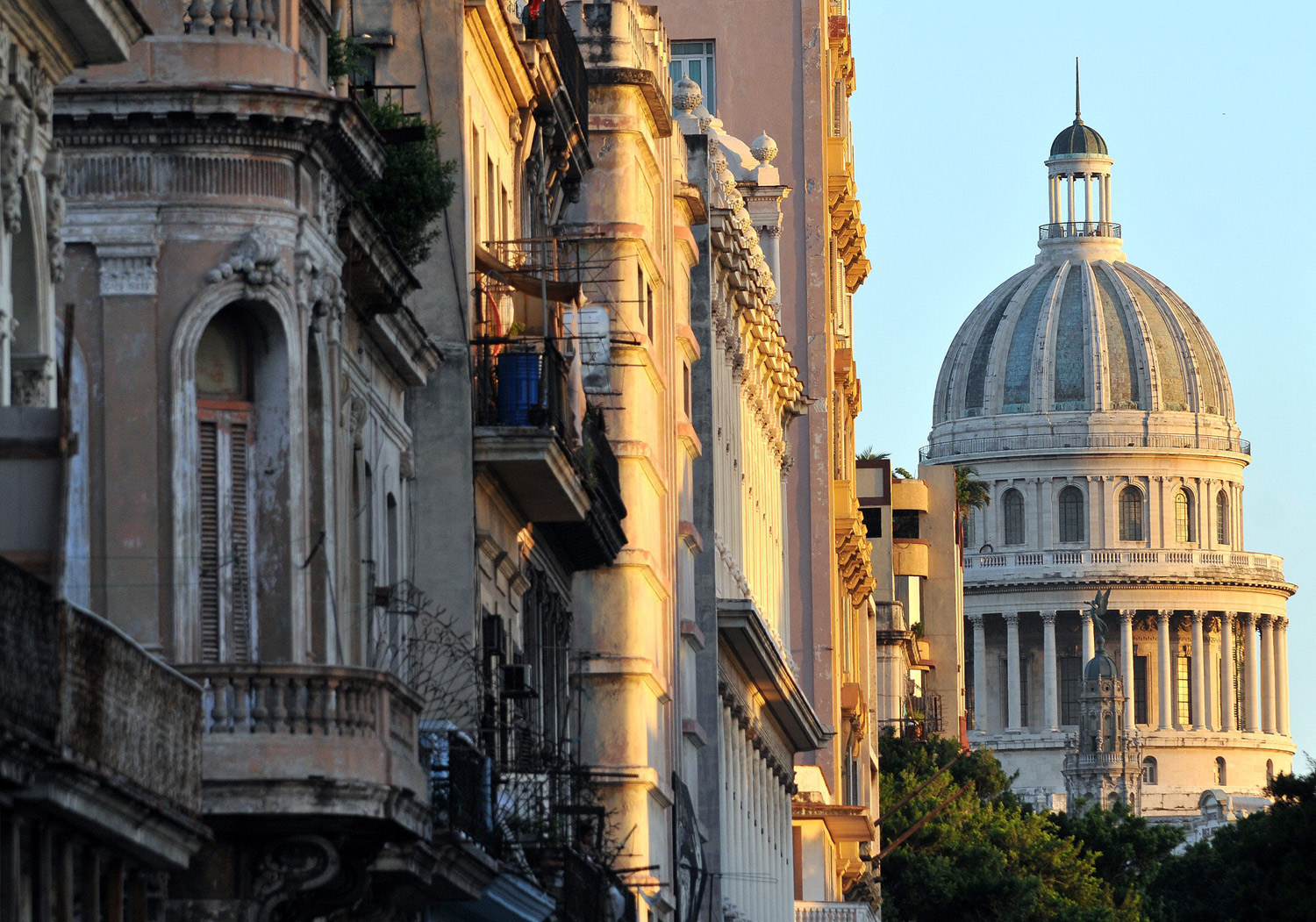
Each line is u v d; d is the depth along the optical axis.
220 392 54.88
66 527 41.59
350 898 51.94
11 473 41.94
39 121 47.78
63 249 50.81
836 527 178.00
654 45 105.31
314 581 55.53
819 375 168.00
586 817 80.94
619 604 92.94
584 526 83.12
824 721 166.75
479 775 64.19
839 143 175.50
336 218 57.34
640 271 94.31
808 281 168.50
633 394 93.19
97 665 41.19
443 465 70.62
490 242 75.62
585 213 92.56
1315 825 164.62
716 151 124.56
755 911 131.62
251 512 54.69
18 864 39.38
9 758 37.31
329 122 55.00
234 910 50.84
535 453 71.94
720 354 121.94
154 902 49.56
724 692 119.94
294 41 57.28
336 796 50.34
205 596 54.16
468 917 67.88
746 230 124.69
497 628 73.94
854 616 197.75
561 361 74.81
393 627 65.62
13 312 48.06
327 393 56.44
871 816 194.88
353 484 61.75
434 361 69.38
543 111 82.94
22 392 47.84
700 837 107.88
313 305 55.72
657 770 95.69
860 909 156.12
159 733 44.31
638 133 93.00
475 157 74.31
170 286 54.16
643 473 93.62
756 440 138.75
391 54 70.88
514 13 80.94
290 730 50.41
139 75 54.28
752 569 135.75
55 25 47.69
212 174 54.41
